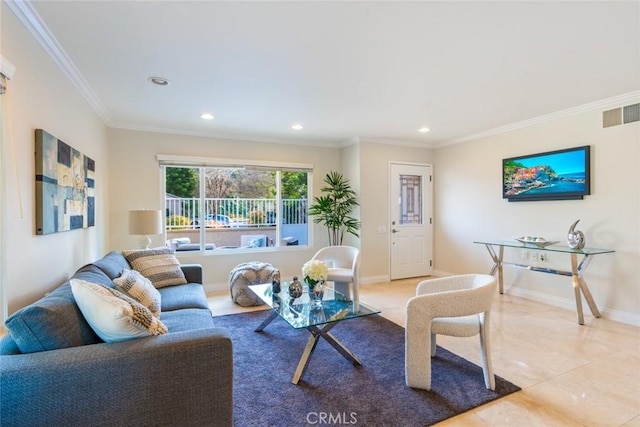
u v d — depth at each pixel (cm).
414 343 218
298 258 549
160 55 243
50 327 137
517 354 270
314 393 214
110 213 429
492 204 479
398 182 556
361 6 185
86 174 305
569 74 279
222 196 522
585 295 354
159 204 458
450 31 212
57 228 226
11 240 172
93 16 193
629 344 289
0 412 122
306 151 552
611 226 349
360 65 261
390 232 550
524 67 265
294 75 280
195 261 482
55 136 234
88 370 130
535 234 423
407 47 232
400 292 477
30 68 195
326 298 294
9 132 171
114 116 399
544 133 410
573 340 298
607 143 350
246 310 392
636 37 218
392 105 361
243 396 211
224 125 444
